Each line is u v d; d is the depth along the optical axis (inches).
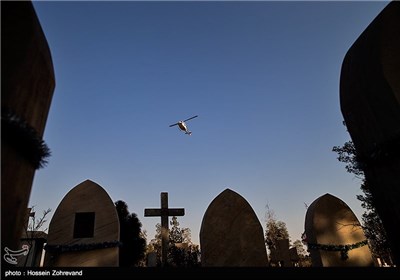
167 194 509.4
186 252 526.0
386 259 490.0
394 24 207.5
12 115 134.5
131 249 491.2
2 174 132.2
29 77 156.2
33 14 159.8
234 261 270.8
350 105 234.7
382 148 193.5
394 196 192.9
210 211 290.2
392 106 189.6
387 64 198.7
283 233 974.4
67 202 318.7
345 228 322.0
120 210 514.3
